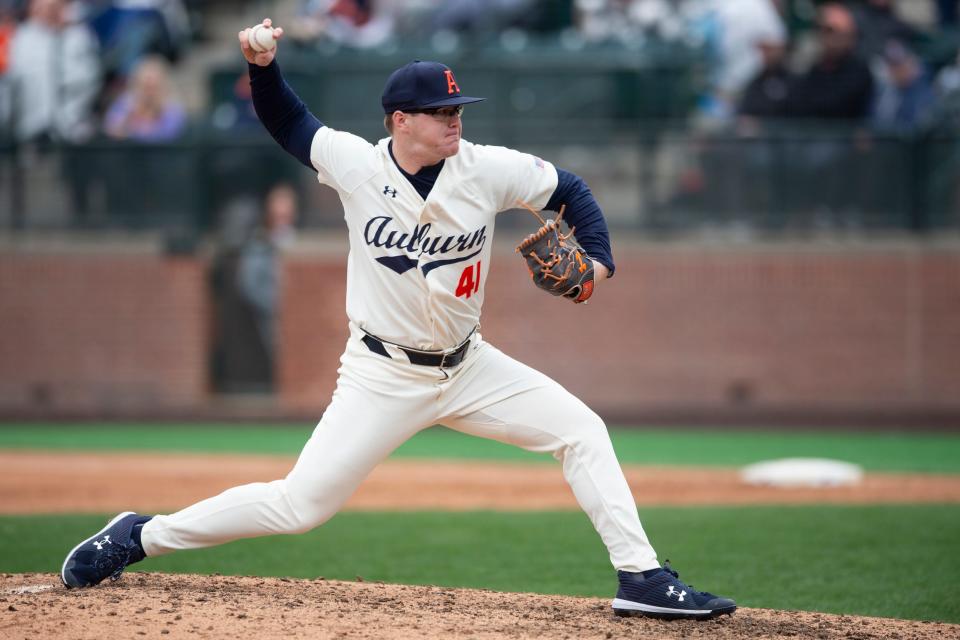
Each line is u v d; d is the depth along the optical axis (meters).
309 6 58.97
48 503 30.53
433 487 34.50
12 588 17.31
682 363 53.19
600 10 57.16
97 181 54.34
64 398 54.38
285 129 15.56
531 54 53.41
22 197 54.53
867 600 20.17
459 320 15.46
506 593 18.36
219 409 53.03
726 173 52.81
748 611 17.48
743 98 54.66
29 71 55.09
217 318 54.34
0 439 44.59
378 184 15.04
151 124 56.53
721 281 52.97
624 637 14.89
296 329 53.56
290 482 15.66
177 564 22.98
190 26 61.19
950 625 17.00
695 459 40.44
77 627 14.48
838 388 52.78
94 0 57.84
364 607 16.30
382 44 55.28
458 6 57.75
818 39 56.69
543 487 34.62
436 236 15.01
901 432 46.81
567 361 53.31
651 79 53.50
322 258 53.28
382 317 15.37
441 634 14.71
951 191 52.31
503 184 15.27
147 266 54.06
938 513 29.36
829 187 52.69
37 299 54.34
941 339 52.19
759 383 53.12
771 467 35.19
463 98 14.60
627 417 50.91
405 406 15.60
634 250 53.00
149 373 54.19
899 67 54.16
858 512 29.53
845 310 52.66
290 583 18.22
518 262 53.00
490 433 16.16
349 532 27.03
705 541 25.86
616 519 15.73
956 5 58.59
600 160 52.94
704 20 56.50
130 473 35.72
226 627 14.63
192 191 54.12
